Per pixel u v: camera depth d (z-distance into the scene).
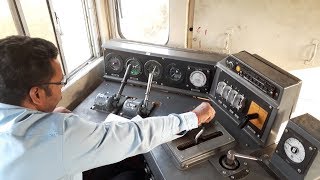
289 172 1.14
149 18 2.02
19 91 0.80
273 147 1.35
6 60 0.76
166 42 2.03
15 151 0.77
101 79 2.28
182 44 1.96
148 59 1.84
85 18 2.08
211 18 1.75
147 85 1.77
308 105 1.73
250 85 1.38
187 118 1.19
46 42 0.86
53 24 1.72
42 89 0.85
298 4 1.46
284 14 1.53
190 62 1.73
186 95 1.85
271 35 1.64
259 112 1.36
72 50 2.02
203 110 1.27
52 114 0.87
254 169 1.22
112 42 1.99
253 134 1.41
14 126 0.78
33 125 0.82
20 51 0.78
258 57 1.50
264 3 1.54
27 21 1.52
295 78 1.28
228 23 1.72
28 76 0.79
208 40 1.86
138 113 1.63
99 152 0.90
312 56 1.60
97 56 2.26
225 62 1.58
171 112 1.69
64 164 0.83
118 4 2.07
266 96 1.30
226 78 1.56
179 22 1.87
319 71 1.65
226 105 1.59
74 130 0.85
